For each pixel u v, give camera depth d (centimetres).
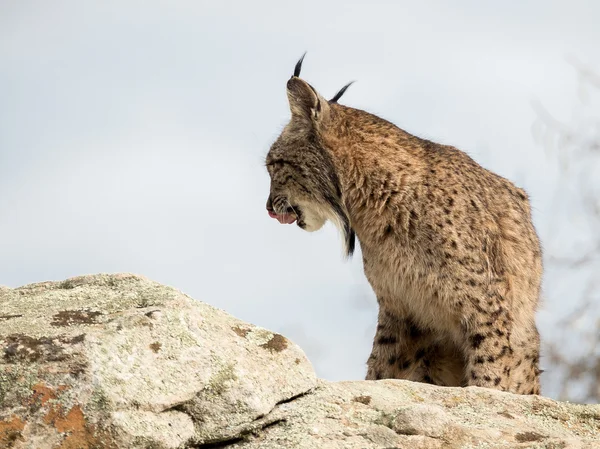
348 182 2280
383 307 2322
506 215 2292
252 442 1241
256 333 1355
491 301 2180
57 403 1142
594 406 1408
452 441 1243
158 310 1283
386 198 2225
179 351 1248
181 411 1223
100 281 1428
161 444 1168
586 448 1212
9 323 1258
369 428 1245
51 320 1267
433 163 2259
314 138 2398
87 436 1134
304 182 2441
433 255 2180
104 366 1179
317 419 1276
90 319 1281
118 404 1158
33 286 1447
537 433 1301
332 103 2473
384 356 2338
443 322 2236
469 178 2269
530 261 2309
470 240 2177
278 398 1295
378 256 2264
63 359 1173
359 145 2302
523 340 2244
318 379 1381
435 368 2325
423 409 1274
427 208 2194
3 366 1166
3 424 1125
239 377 1267
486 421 1331
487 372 2167
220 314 1364
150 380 1203
